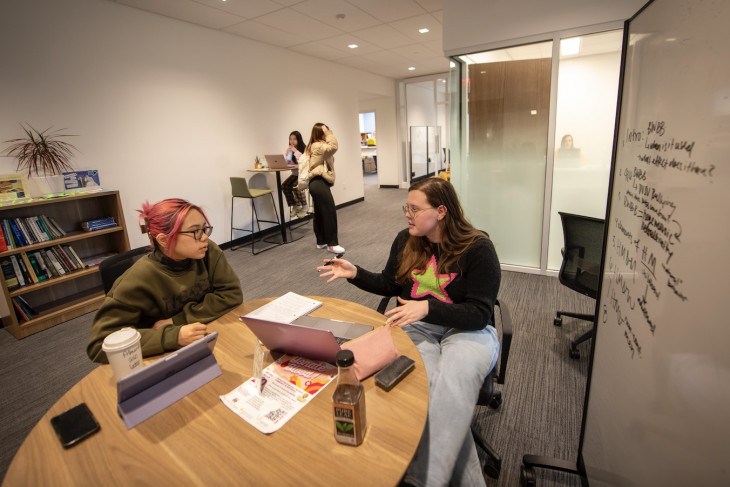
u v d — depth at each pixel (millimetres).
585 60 2785
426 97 9484
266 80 4910
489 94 3109
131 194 3547
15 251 2527
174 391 862
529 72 2934
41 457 719
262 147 4949
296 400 850
